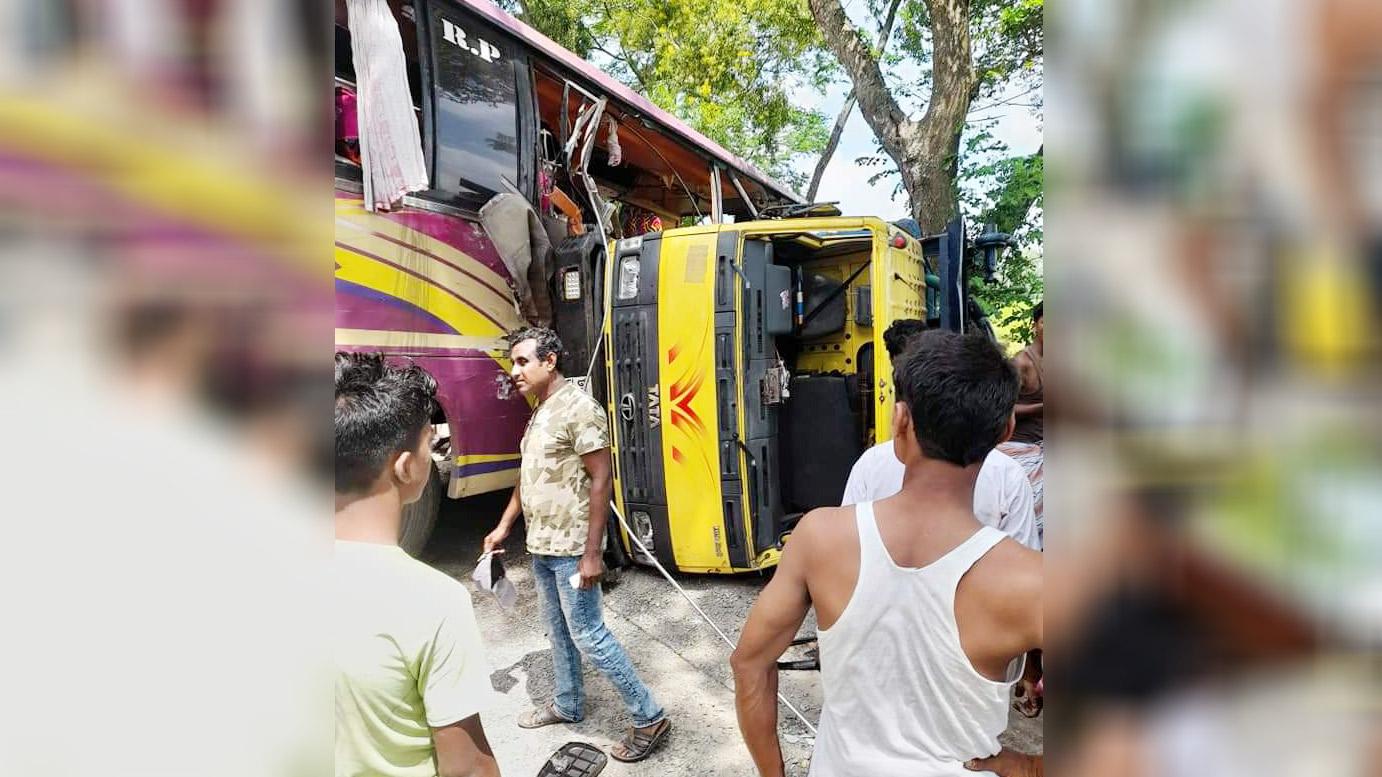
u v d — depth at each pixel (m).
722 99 13.59
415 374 1.39
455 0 4.07
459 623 1.25
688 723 3.00
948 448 1.23
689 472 4.18
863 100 9.86
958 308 6.36
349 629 1.15
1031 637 1.10
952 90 8.88
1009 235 7.87
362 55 3.47
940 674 1.17
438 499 4.41
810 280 5.25
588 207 5.97
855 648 1.23
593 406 2.66
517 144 4.47
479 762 1.25
